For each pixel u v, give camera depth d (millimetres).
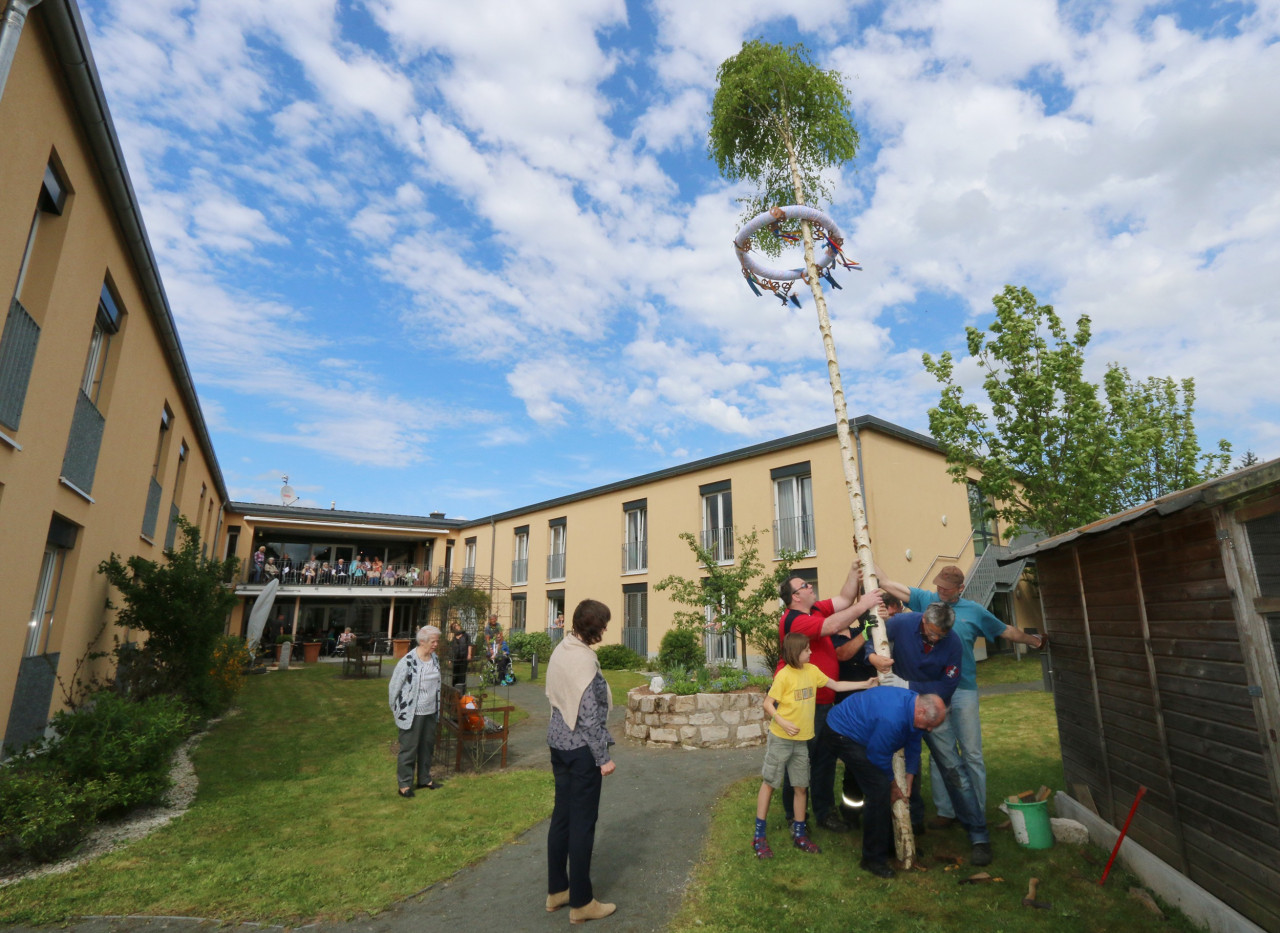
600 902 3621
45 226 6223
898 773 4066
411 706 5973
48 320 6125
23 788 4508
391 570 26953
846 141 6273
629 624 19625
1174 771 3416
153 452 10930
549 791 5961
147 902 3754
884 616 4395
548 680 3826
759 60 6070
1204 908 3090
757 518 16109
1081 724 4500
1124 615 3906
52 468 6449
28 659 6285
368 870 4203
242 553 24922
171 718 5805
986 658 15969
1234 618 2953
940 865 3986
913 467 15641
